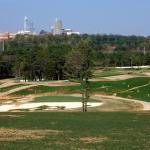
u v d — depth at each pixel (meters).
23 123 48.09
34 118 55.09
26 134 38.97
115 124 47.75
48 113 68.44
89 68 98.81
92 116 60.41
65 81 169.00
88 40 101.56
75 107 101.38
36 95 140.25
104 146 32.66
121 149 31.50
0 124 47.00
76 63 98.94
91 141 35.06
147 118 56.34
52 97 127.38
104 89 145.50
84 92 107.69
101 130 42.19
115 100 119.62
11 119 53.25
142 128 44.00
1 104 111.06
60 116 60.03
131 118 56.38
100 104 108.19
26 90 150.25
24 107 102.44
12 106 105.19
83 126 45.56
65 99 120.31
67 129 42.88
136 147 32.31
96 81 160.12
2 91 155.62
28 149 31.11
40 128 43.50
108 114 65.50
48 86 154.12
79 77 101.75
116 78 172.50
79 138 36.72
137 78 165.75
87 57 98.25
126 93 136.75
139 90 142.25
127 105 107.06
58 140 35.41
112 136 37.97
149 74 189.25
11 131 40.97
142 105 107.06
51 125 46.25
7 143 33.66
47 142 34.28
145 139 36.28
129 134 39.38
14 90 152.38
